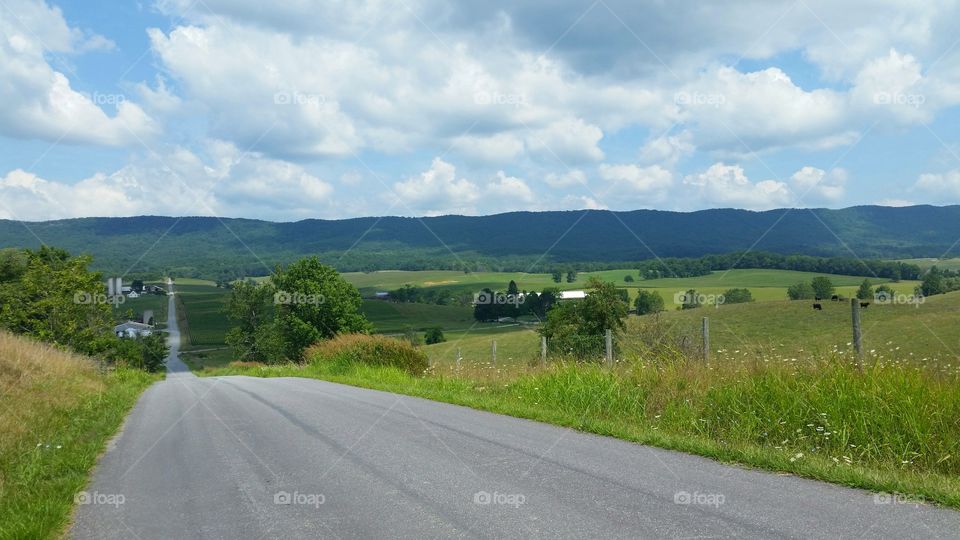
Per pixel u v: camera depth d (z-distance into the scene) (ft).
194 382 86.89
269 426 33.73
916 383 25.29
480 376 56.39
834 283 284.00
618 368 39.50
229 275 558.97
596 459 23.84
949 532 15.29
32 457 25.81
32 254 156.76
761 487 19.62
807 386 27.91
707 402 30.68
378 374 68.64
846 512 16.97
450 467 22.90
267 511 18.39
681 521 16.40
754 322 161.99
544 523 16.52
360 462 24.16
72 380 55.52
